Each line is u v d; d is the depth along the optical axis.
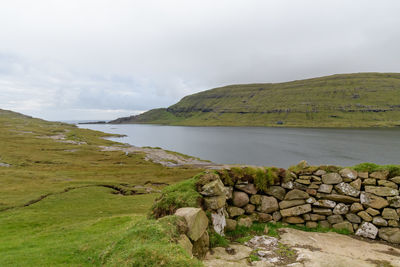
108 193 44.00
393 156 102.88
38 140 117.69
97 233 17.92
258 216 11.09
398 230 9.21
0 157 74.00
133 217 23.03
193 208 8.60
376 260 7.52
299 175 11.54
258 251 8.20
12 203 35.69
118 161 85.81
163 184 56.94
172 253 6.17
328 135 196.50
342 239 9.42
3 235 22.77
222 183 10.63
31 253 12.12
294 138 182.38
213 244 8.72
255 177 11.37
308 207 11.02
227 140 184.00
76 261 9.86
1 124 169.62
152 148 125.81
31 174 56.00
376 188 10.02
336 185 10.83
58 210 32.78
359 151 116.62
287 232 10.09
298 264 7.09
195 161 97.94
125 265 6.13
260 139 183.88
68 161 77.88
